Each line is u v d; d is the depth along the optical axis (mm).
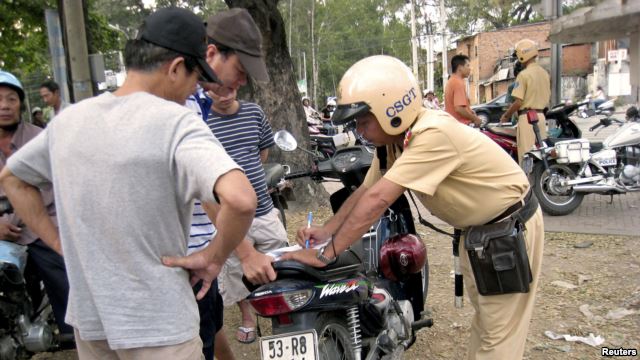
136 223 1735
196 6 21016
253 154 3496
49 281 3252
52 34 5184
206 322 2865
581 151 6355
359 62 2504
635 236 5730
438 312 4211
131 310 1756
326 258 2412
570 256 5246
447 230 6297
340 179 3699
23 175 1968
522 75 6918
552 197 6727
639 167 6375
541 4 8250
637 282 4531
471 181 2465
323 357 2543
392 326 2980
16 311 3209
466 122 7539
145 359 1797
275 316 2430
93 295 1771
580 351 3539
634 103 6918
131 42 1908
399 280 3098
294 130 7496
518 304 2721
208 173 1672
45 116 12945
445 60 29906
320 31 48688
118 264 1756
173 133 1737
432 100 19938
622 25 6457
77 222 1765
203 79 1996
